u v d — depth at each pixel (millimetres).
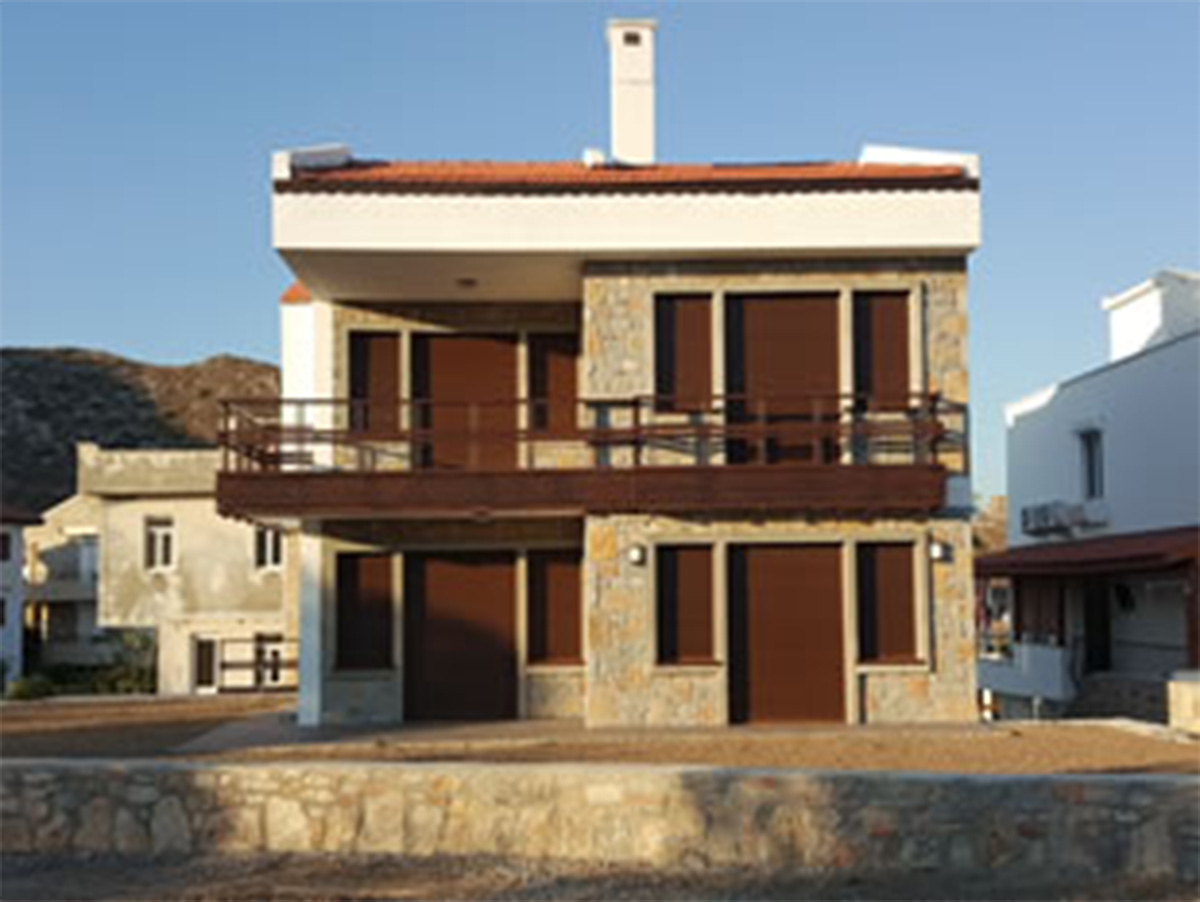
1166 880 10523
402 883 10609
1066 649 26891
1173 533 23578
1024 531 31109
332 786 11633
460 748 14742
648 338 16750
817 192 16469
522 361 18672
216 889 10453
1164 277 28078
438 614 18234
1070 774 11359
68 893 10383
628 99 19312
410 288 18031
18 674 44625
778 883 10625
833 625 16656
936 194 16484
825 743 14750
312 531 18031
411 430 17672
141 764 11914
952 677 16531
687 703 16391
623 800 11266
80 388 113250
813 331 16969
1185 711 20234
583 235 16359
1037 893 10320
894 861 10875
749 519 16625
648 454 16734
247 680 35594
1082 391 28641
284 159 16594
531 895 10234
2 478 90562
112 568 35625
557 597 18344
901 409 16781
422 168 18031
